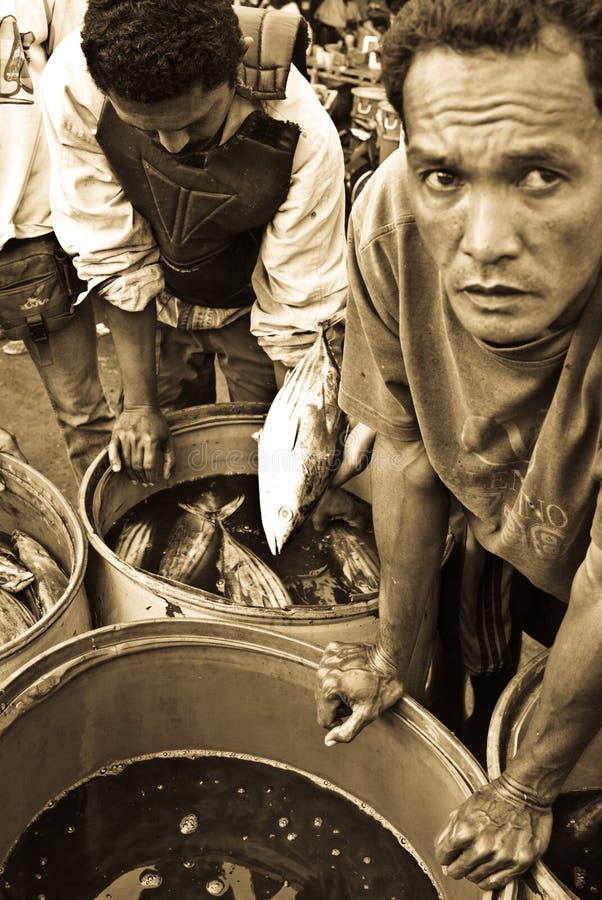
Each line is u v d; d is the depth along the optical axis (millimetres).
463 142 654
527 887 1051
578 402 889
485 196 674
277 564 1673
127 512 1776
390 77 699
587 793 1250
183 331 2027
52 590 1601
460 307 745
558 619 1612
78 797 1378
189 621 1344
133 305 1659
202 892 1256
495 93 635
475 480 1079
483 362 930
